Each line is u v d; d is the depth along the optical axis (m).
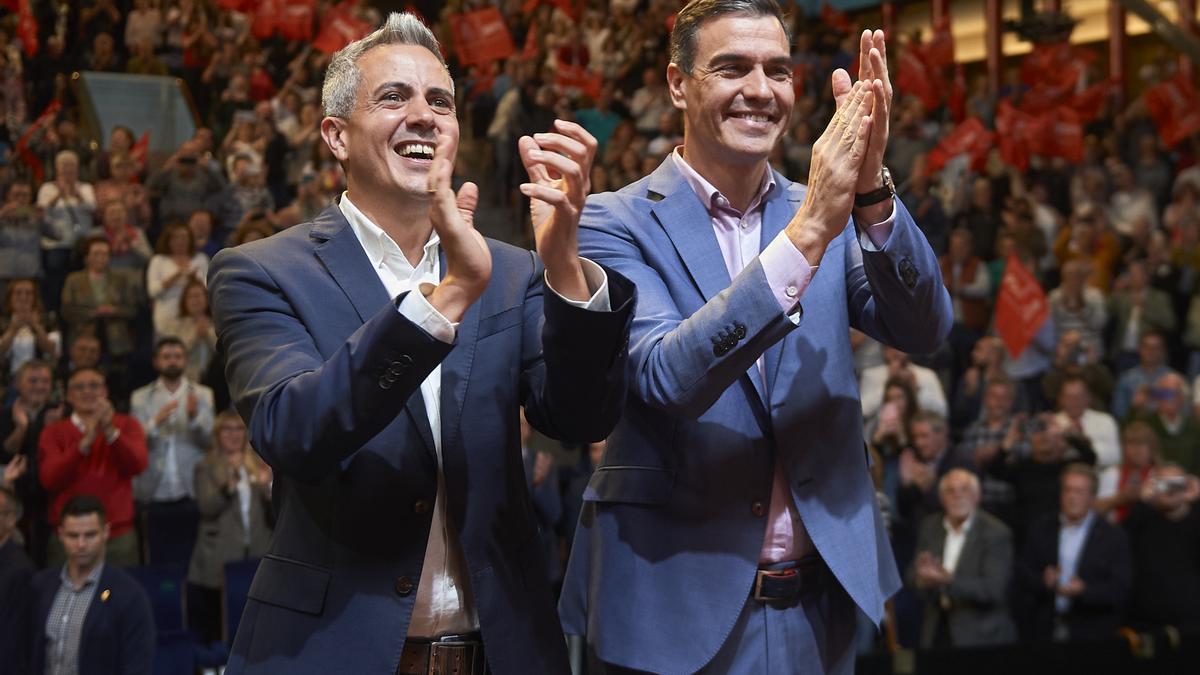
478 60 10.73
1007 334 7.14
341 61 1.72
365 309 1.68
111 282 7.16
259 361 1.61
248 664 1.62
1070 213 10.03
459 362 1.69
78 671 4.22
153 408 6.04
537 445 6.07
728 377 1.70
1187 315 8.48
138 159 8.95
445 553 1.68
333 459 1.51
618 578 1.85
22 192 7.70
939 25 12.17
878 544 1.89
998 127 10.40
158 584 5.16
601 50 12.09
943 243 8.95
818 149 1.70
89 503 4.24
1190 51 7.39
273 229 7.45
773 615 1.84
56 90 10.63
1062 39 8.78
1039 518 5.12
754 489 1.83
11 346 6.60
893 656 4.04
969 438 5.90
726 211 1.93
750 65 1.84
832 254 1.92
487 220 9.48
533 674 1.67
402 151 1.68
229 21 11.59
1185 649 4.25
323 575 1.61
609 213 1.92
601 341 1.59
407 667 1.66
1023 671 4.13
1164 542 5.03
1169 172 10.40
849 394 1.88
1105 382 6.76
